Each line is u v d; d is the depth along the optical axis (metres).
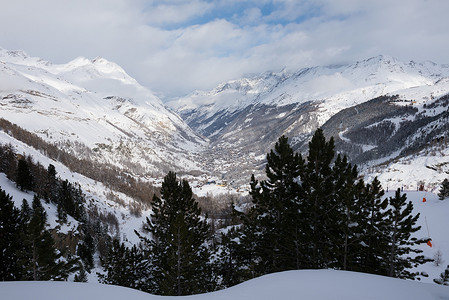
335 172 25.12
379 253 24.70
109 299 12.21
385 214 25.36
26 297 11.94
